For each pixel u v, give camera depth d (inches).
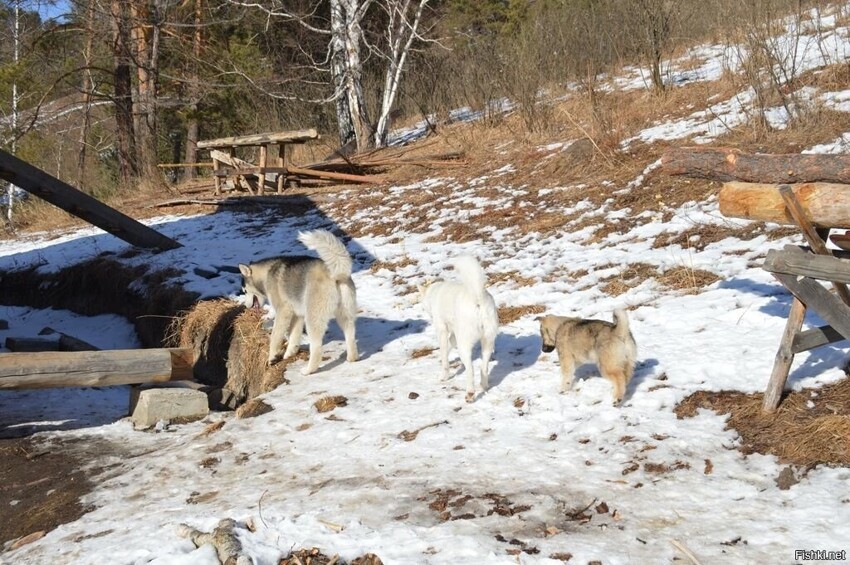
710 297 315.0
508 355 304.5
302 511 203.3
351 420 266.4
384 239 521.0
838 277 197.8
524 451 222.7
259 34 1131.9
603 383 260.5
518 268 405.1
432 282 293.9
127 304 547.2
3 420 339.0
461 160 671.8
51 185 545.6
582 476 203.8
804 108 463.5
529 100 679.1
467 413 256.4
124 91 964.0
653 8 641.0
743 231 373.1
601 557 166.1
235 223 649.6
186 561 181.6
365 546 180.9
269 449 254.1
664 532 174.2
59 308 613.9
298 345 355.6
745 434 213.6
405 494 205.3
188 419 311.7
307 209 647.8
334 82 874.8
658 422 227.0
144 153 943.7
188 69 1074.1
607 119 575.8
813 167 206.5
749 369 247.1
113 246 653.3
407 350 336.5
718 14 714.2
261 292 363.6
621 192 472.4
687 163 237.0
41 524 226.7
